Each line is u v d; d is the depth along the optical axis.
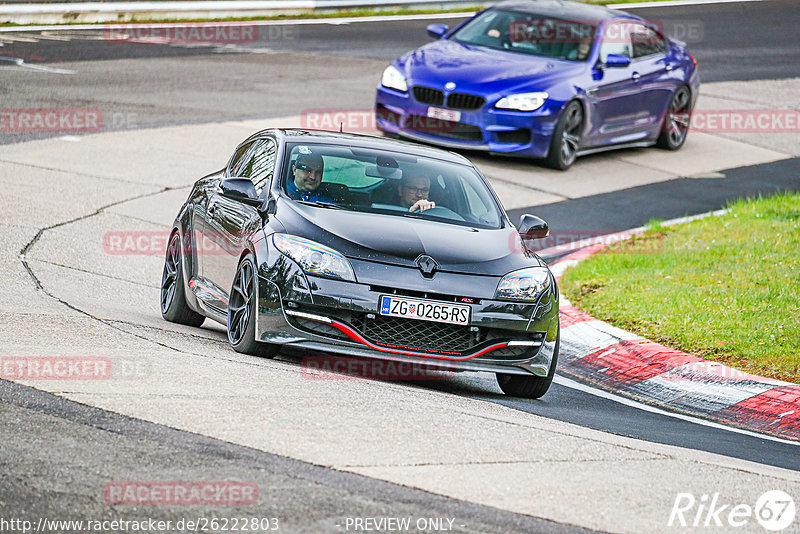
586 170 60.41
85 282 35.72
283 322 25.83
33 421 19.25
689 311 35.31
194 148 56.91
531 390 27.81
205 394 21.92
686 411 28.70
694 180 60.38
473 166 32.06
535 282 27.06
